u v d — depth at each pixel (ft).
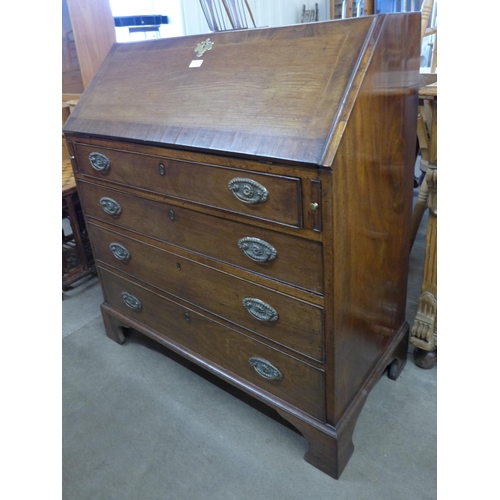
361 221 3.07
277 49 3.15
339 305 3.05
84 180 4.50
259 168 2.85
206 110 3.26
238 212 3.16
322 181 2.60
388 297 3.95
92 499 3.67
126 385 4.83
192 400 4.59
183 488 3.71
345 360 3.37
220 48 3.52
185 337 4.48
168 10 8.07
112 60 4.39
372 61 2.73
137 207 4.06
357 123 2.71
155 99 3.69
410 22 3.14
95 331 5.75
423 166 5.60
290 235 2.94
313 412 3.57
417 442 3.92
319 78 2.82
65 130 4.26
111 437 4.23
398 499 3.47
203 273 3.80
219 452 4.00
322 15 11.68
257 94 3.04
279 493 3.60
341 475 3.69
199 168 3.25
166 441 4.15
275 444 4.03
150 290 4.53
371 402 4.35
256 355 3.78
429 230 4.38
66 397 4.71
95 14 6.54
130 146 3.71
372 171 3.05
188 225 3.66
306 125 2.70
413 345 5.10
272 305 3.35
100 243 4.83
